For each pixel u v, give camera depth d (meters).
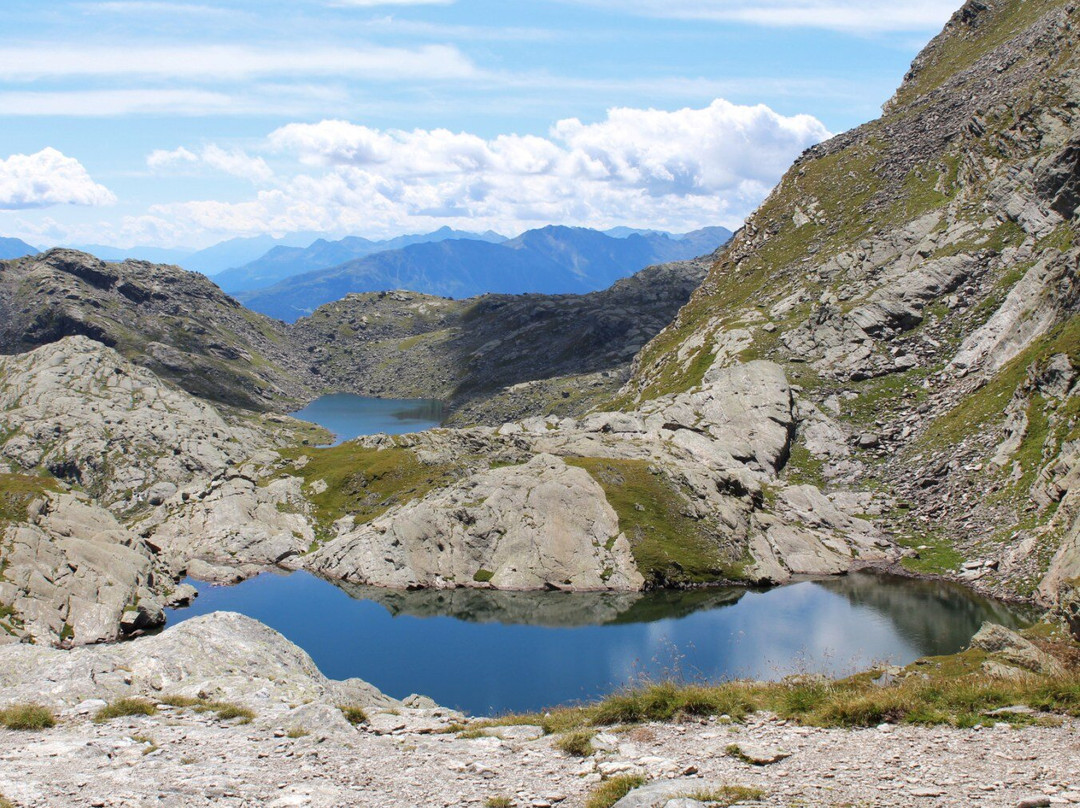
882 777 18.69
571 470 123.56
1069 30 182.50
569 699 66.88
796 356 157.00
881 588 97.75
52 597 94.75
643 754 21.67
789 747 21.47
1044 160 148.75
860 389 142.25
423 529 118.94
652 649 80.62
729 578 107.44
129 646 35.91
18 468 188.62
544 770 21.11
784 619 87.88
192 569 120.19
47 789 19.28
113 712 27.69
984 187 161.62
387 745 24.17
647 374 197.12
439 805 18.61
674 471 125.12
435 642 87.12
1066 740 20.47
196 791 19.28
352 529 132.88
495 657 80.94
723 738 22.73
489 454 148.38
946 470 115.81
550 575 110.19
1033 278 131.62
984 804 16.72
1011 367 121.44
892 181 195.38
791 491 124.19
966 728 22.20
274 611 101.88
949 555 101.25
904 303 150.12
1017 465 104.12
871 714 23.48
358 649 85.31
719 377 152.75
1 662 33.22
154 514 146.50
